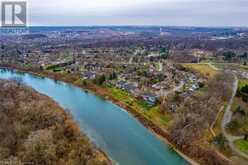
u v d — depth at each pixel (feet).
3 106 360.89
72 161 246.47
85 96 521.65
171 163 292.61
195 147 308.19
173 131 346.33
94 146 305.32
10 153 251.80
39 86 586.04
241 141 310.86
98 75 627.87
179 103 431.02
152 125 381.19
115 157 298.35
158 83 568.41
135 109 440.45
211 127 346.95
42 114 328.90
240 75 643.86
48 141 261.03
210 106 397.39
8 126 300.40
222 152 292.81
